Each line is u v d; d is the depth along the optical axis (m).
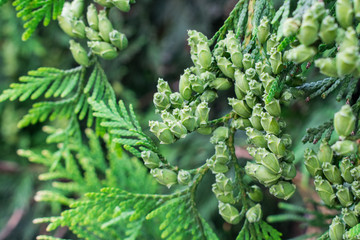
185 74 0.32
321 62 0.29
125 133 0.34
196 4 0.62
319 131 0.32
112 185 0.45
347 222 0.31
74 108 0.40
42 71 0.38
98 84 0.38
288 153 0.31
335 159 0.31
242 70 0.32
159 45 0.65
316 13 0.28
